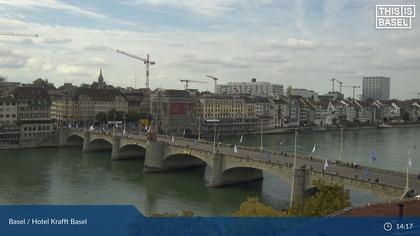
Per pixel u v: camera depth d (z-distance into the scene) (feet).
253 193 434.30
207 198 414.00
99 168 575.79
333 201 236.02
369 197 379.14
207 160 482.69
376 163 610.24
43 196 412.98
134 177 517.14
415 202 163.73
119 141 654.53
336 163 414.82
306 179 362.12
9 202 386.73
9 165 579.48
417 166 590.14
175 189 452.76
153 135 569.23
